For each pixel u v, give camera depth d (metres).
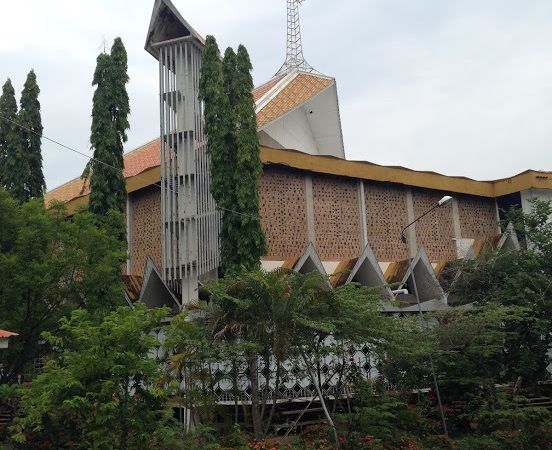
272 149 22.59
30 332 17.12
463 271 21.86
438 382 18.20
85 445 12.05
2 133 23.02
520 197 28.28
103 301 17.42
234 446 13.55
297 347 14.46
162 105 20.88
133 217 24.88
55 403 10.25
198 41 20.91
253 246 17.73
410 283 23.30
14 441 12.33
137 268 24.23
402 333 15.52
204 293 19.48
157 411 10.97
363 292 15.74
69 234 17.23
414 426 16.88
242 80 18.73
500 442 16.20
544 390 21.25
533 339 19.59
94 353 10.36
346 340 15.00
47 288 16.66
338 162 24.27
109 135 19.91
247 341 13.82
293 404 18.30
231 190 18.05
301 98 27.66
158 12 21.08
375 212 25.36
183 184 20.12
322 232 23.69
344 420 15.70
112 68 20.47
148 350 10.89
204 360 13.80
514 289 19.70
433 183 26.73
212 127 18.42
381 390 17.03
